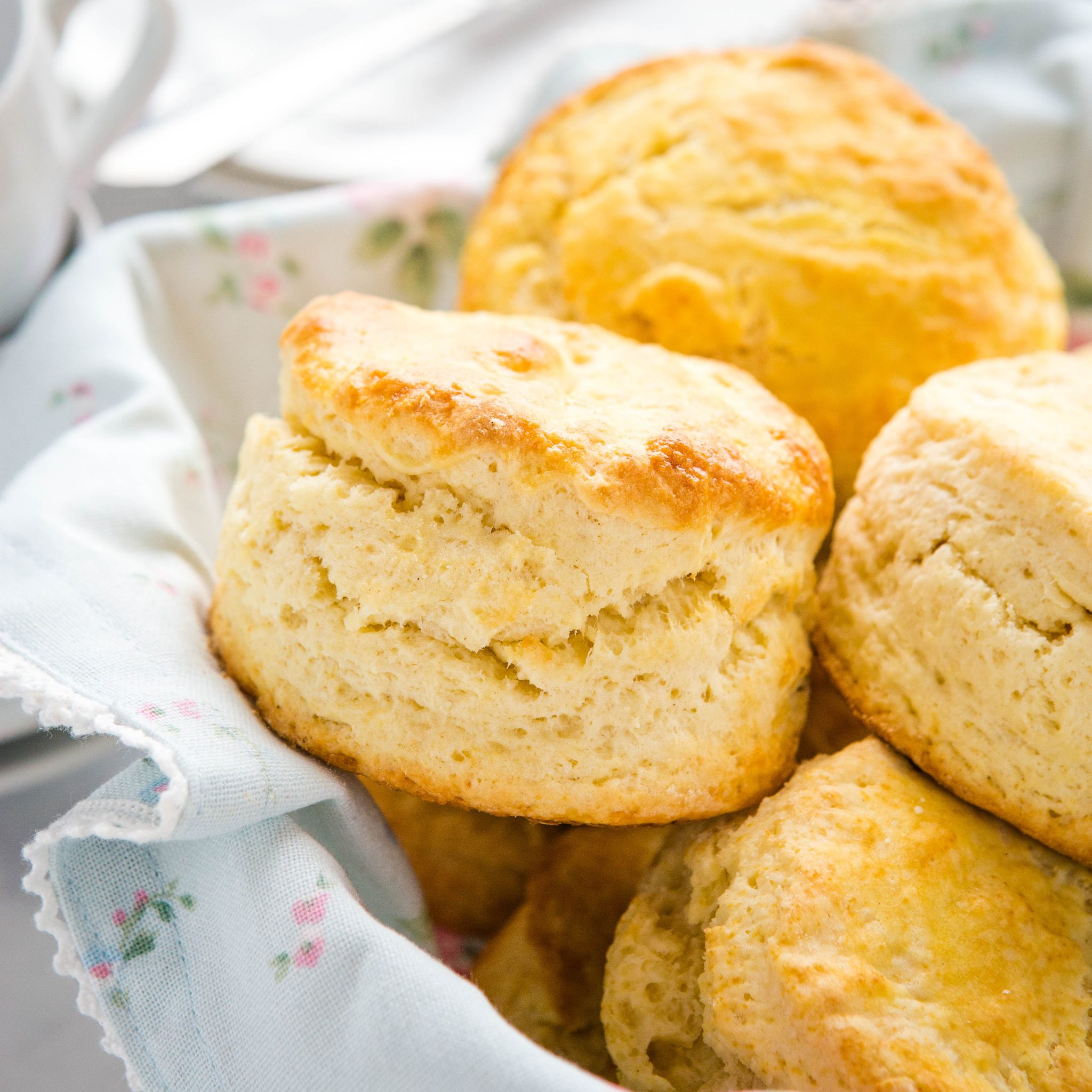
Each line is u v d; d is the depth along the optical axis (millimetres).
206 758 202
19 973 236
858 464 250
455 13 375
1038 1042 202
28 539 221
